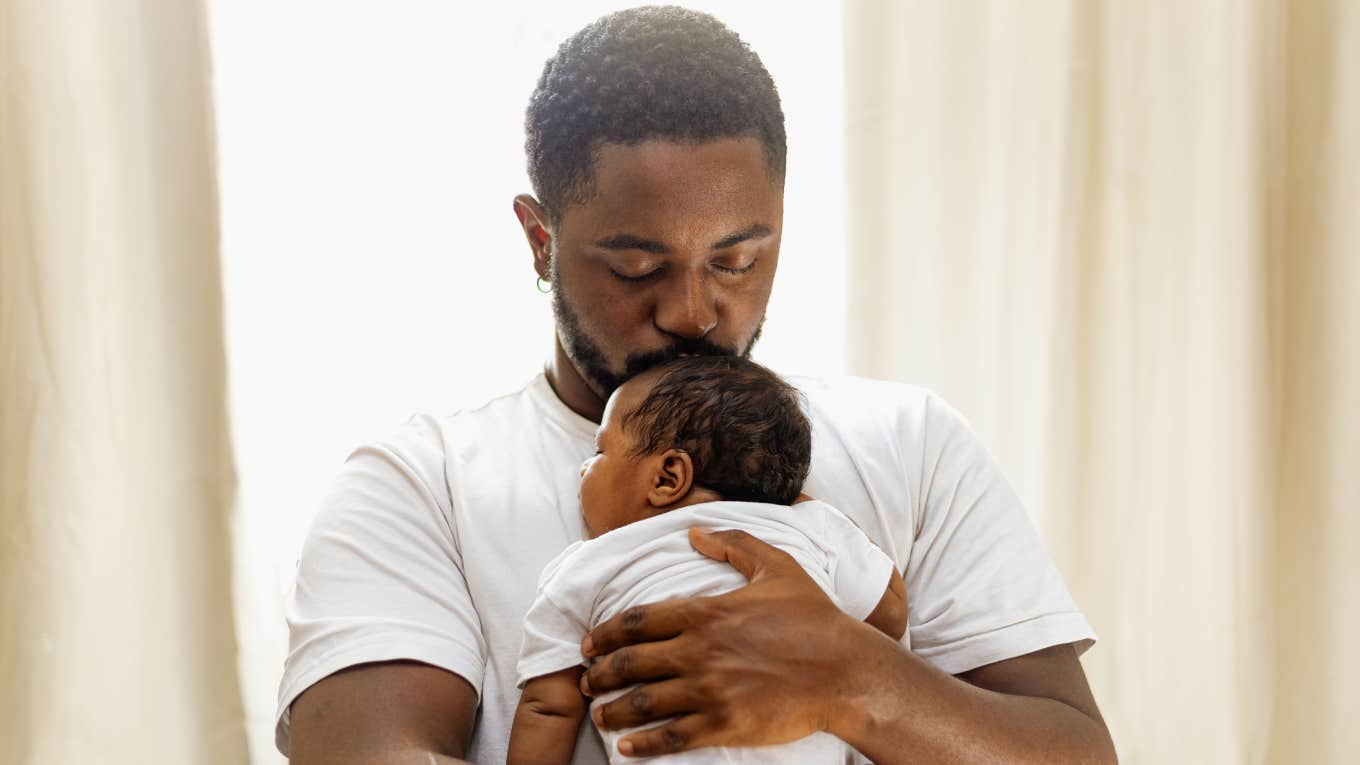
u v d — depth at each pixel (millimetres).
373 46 1908
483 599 1147
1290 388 2100
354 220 1902
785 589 1032
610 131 1133
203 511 1813
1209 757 2031
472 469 1208
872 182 1979
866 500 1210
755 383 1177
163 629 1787
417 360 1921
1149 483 2033
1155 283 2029
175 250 1803
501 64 1937
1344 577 2064
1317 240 2074
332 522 1169
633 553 1104
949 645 1155
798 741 1024
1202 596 2033
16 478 1763
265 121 1875
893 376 1992
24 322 1766
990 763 1019
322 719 1057
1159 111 2023
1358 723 2059
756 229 1156
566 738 1069
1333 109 2057
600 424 1254
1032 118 1991
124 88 1777
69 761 1764
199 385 1814
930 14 1977
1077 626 1156
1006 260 1991
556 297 1226
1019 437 2004
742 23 1981
